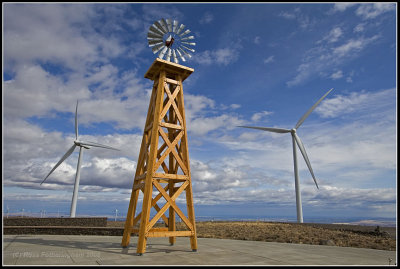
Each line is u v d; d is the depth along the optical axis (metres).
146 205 11.94
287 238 20.08
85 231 20.44
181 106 14.62
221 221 42.34
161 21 15.58
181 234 12.42
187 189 13.37
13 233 19.39
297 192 43.12
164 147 15.23
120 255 11.09
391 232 24.77
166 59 15.44
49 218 23.84
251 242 16.77
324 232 24.83
